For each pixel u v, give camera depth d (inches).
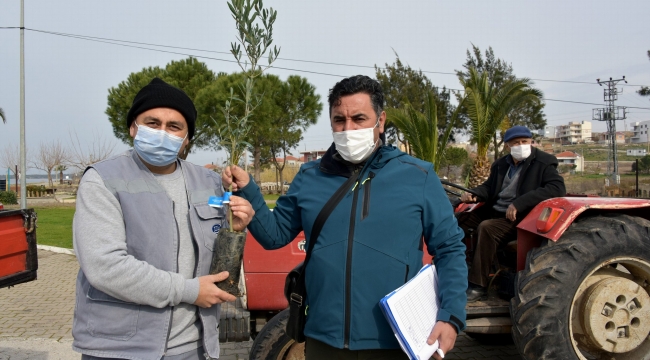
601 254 114.2
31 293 247.3
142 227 68.9
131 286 64.3
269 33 78.2
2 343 169.5
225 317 130.6
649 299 119.6
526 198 134.0
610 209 126.3
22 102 591.8
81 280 69.9
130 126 77.5
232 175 77.0
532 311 110.9
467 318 124.5
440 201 77.2
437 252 77.8
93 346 66.7
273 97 909.2
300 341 83.0
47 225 543.5
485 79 466.0
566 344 110.2
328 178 81.3
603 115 1498.5
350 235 74.4
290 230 86.7
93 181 68.2
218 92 765.9
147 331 67.8
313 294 77.0
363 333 72.3
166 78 940.0
